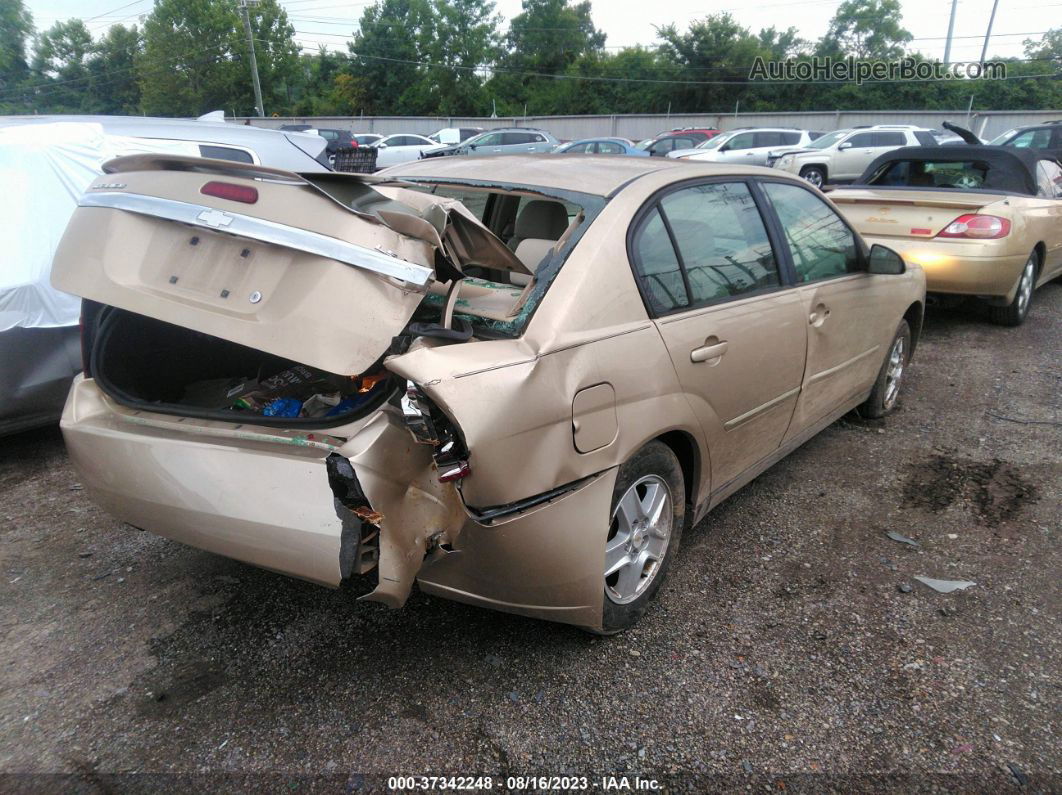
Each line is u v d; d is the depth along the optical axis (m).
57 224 4.36
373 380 2.41
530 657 2.72
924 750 2.35
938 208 6.66
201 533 2.31
